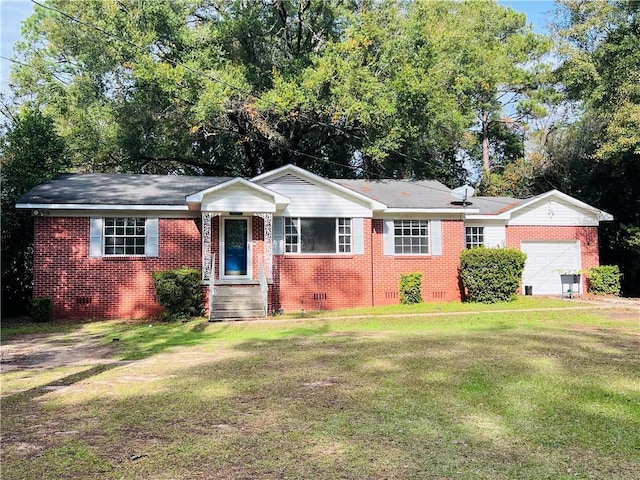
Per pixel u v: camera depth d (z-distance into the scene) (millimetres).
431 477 4238
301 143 31016
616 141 21797
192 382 7723
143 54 24344
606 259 26266
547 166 31969
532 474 4305
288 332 13703
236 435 5301
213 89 23219
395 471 4363
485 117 37625
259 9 27703
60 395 7086
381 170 31906
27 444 5117
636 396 6648
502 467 4449
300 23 28812
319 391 7055
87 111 29859
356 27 25375
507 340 11312
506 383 7336
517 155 41844
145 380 7949
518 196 33500
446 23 32594
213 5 28328
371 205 19656
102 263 17516
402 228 20531
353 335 12695
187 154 30969
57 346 11930
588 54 24266
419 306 18672
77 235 17422
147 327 15289
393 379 7656
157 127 29047
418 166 32312
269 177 19156
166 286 16547
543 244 22984
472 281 19719
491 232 22578
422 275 20422
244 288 17875
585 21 24188
